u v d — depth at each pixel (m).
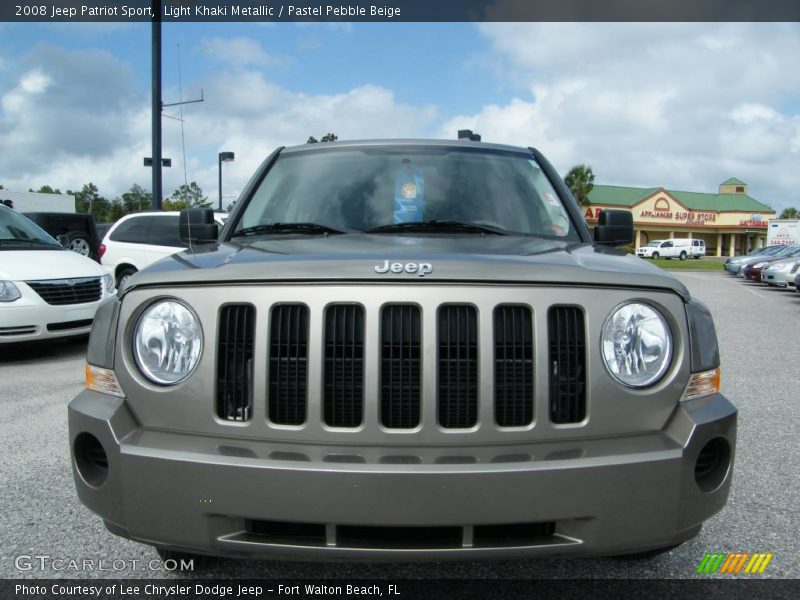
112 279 8.38
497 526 1.99
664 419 2.14
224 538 2.01
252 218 3.29
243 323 2.11
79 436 2.22
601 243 3.21
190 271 2.20
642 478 1.99
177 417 2.12
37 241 8.34
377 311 2.04
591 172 59.19
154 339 2.16
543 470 1.92
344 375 2.06
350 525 1.94
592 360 2.09
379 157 3.54
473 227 3.05
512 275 2.10
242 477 1.94
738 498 3.50
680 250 60.28
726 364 7.61
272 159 3.71
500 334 2.08
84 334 7.81
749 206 77.12
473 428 2.04
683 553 2.87
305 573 2.70
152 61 13.07
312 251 2.43
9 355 7.98
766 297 17.78
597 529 1.98
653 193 71.00
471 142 3.75
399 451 2.02
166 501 2.01
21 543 2.96
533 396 2.06
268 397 2.07
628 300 2.14
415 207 3.20
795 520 3.22
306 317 2.09
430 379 2.03
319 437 2.04
